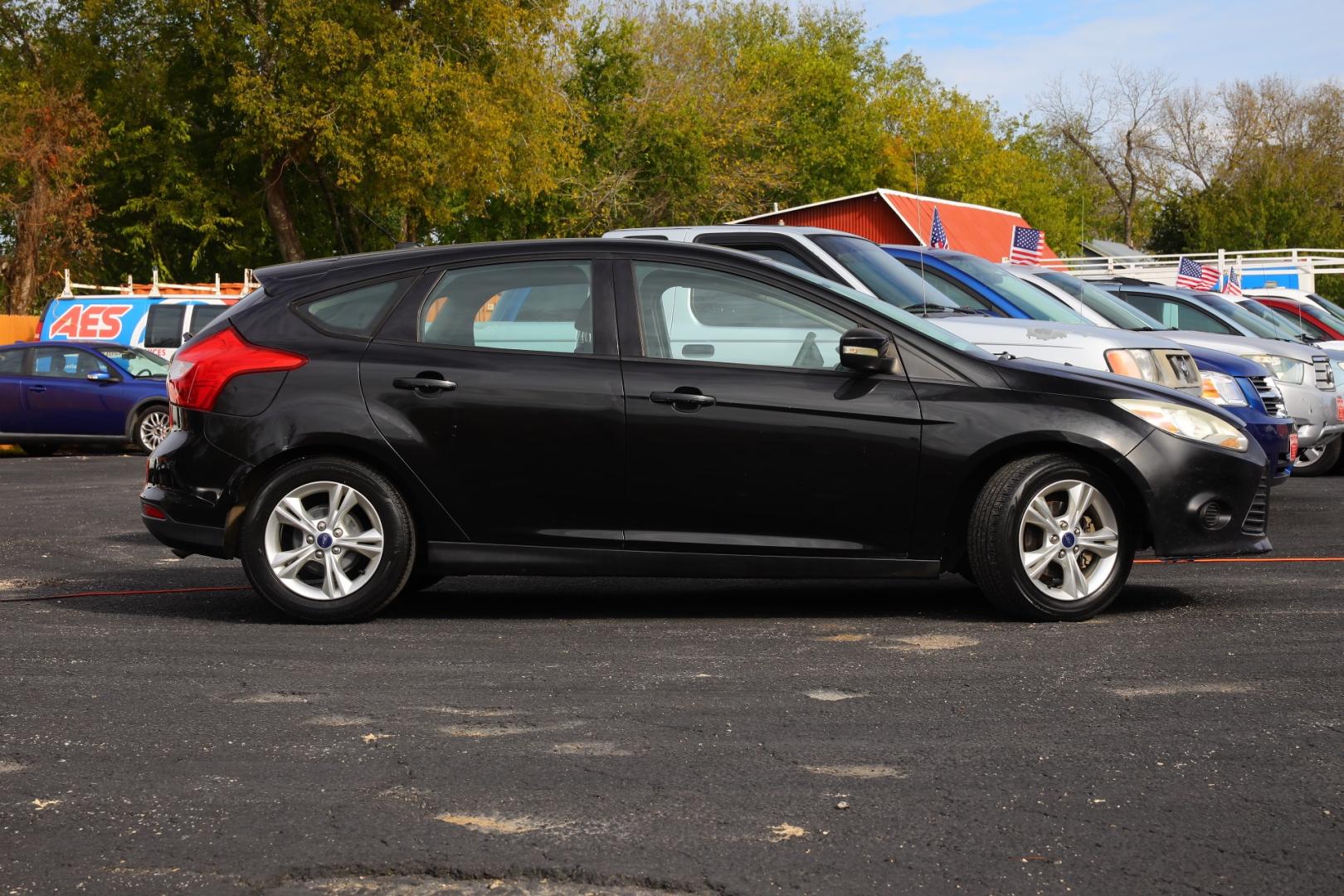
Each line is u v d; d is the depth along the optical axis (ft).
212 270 137.59
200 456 20.59
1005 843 11.02
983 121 243.40
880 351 19.80
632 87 163.73
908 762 13.15
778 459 19.85
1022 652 17.88
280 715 15.05
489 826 11.46
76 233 117.08
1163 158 240.73
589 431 20.01
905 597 22.59
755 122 180.75
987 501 19.85
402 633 19.65
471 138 113.70
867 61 250.37
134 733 14.38
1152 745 13.67
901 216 133.90
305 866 10.65
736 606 21.80
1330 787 12.35
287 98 113.19
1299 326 57.67
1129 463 19.85
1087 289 38.65
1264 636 18.83
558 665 17.40
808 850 10.89
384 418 20.22
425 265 21.03
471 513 20.26
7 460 60.85
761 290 20.47
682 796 12.21
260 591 20.38
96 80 126.72
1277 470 32.58
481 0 113.60
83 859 10.84
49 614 21.49
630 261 20.72
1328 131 226.38
